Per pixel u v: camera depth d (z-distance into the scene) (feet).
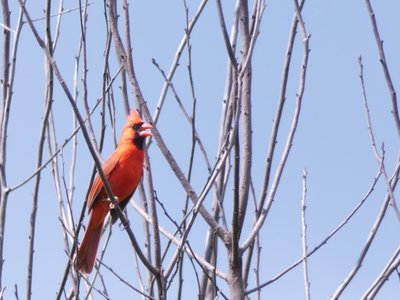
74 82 33.78
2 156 28.48
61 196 32.30
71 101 24.48
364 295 26.96
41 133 29.96
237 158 26.37
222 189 31.53
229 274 27.86
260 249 31.53
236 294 27.48
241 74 27.07
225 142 28.32
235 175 26.55
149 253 30.81
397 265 27.04
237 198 26.91
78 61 33.91
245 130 29.12
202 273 29.96
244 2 30.48
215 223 28.37
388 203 28.73
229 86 32.48
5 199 27.55
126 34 31.40
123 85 33.94
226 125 30.63
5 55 30.60
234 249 27.73
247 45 30.12
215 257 27.86
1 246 26.63
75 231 27.58
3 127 28.99
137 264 30.55
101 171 27.32
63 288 27.02
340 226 29.09
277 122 29.86
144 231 31.24
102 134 29.63
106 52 30.73
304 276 29.12
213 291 30.45
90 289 27.89
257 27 28.27
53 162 33.06
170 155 29.04
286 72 30.12
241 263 27.96
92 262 34.88
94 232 35.65
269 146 29.81
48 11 26.89
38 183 29.32
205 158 31.04
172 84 30.91
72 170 33.35
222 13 26.11
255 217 29.71
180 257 26.13
